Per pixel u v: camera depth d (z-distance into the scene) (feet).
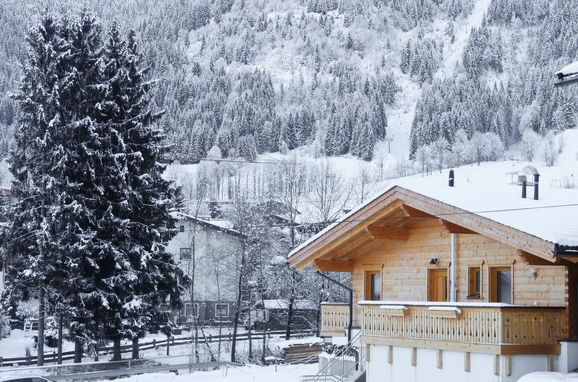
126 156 153.17
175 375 136.36
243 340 217.36
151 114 161.79
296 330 233.76
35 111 149.07
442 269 91.40
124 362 146.10
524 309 73.51
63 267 145.48
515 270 81.05
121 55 160.45
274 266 211.61
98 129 151.12
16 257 149.89
